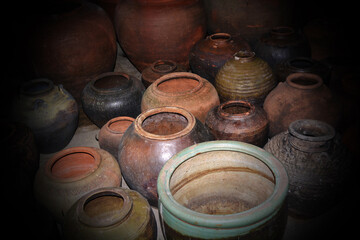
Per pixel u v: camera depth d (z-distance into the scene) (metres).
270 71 3.18
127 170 2.21
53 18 3.46
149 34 3.78
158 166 2.08
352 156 2.21
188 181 2.06
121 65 4.59
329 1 4.61
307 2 4.60
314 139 2.07
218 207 2.24
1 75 3.71
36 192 2.22
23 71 3.62
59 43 3.43
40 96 3.01
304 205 2.19
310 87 2.68
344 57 3.53
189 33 3.87
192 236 1.53
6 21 3.49
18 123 2.73
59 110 3.05
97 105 3.18
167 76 2.95
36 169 2.70
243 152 1.91
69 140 3.35
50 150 3.25
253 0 4.05
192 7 3.84
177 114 2.45
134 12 3.79
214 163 2.04
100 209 2.21
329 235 2.25
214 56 3.57
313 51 4.02
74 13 3.58
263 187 1.97
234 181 2.11
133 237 1.81
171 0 3.73
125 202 1.90
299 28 4.37
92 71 3.71
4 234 2.04
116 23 4.09
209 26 4.54
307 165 2.11
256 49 3.96
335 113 2.67
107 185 2.24
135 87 3.35
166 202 1.59
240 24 4.22
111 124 3.06
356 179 2.33
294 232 2.29
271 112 2.82
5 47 3.55
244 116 2.60
